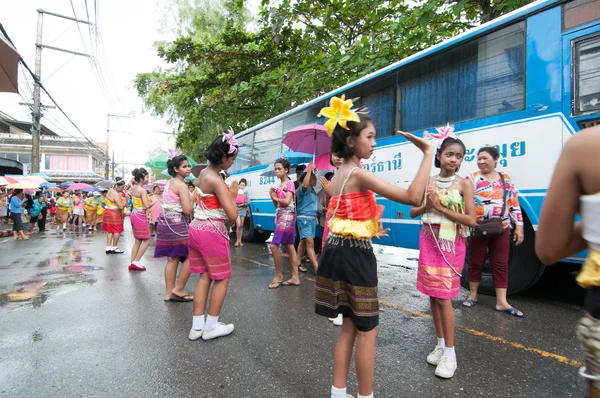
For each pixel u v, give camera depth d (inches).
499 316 161.2
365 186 83.7
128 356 125.1
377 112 255.4
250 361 120.9
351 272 84.3
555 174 48.7
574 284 220.8
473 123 193.9
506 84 182.4
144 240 271.3
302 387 104.4
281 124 374.6
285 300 189.6
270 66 559.2
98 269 275.0
